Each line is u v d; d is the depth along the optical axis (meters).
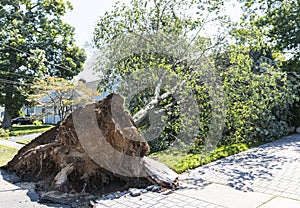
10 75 16.12
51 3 17.83
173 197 3.53
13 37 16.23
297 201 3.31
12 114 17.22
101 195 3.70
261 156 6.01
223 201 3.35
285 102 8.51
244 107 6.73
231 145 7.22
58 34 18.42
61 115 13.97
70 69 18.30
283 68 10.57
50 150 4.41
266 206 3.16
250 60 7.01
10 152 7.70
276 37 13.29
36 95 14.05
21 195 3.74
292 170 4.78
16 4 17.03
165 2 7.43
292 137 9.02
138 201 3.40
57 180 3.91
